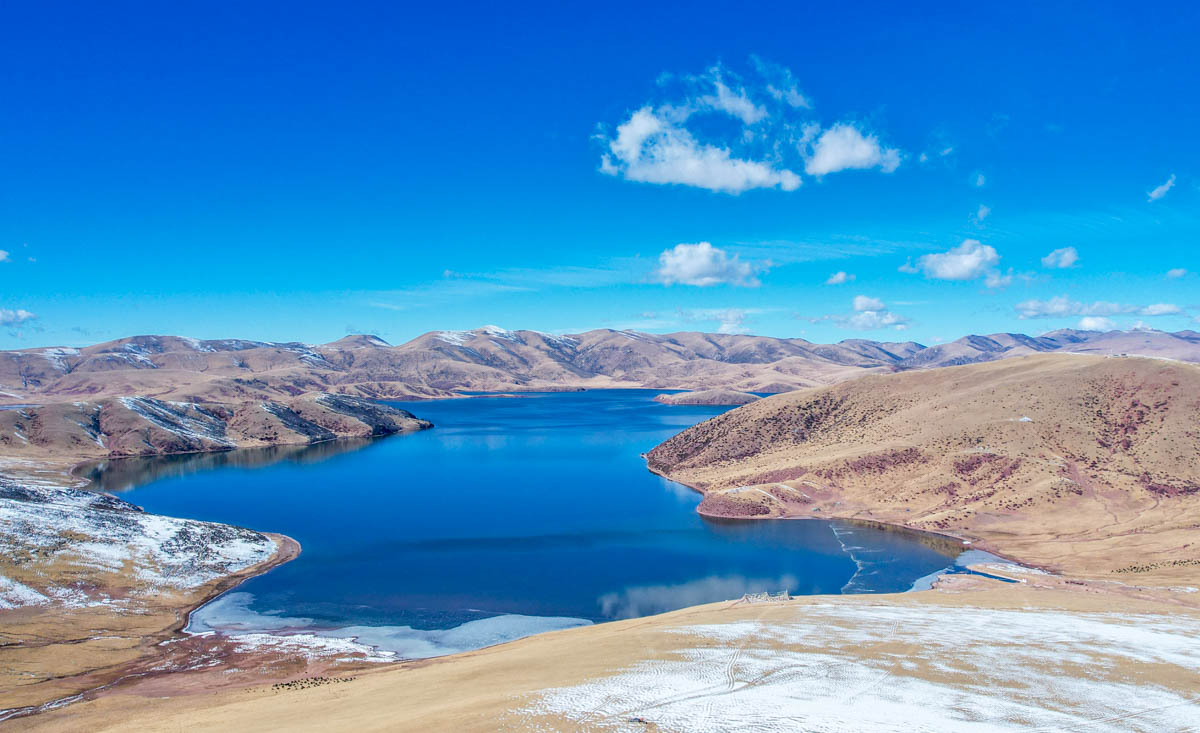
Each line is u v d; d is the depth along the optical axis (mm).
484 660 49406
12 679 53188
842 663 39438
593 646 46938
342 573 90875
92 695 50188
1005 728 28516
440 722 29578
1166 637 47938
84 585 75938
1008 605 64188
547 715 29469
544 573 90250
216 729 36188
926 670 38000
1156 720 30156
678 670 37781
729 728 27500
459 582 86500
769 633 48656
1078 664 39500
